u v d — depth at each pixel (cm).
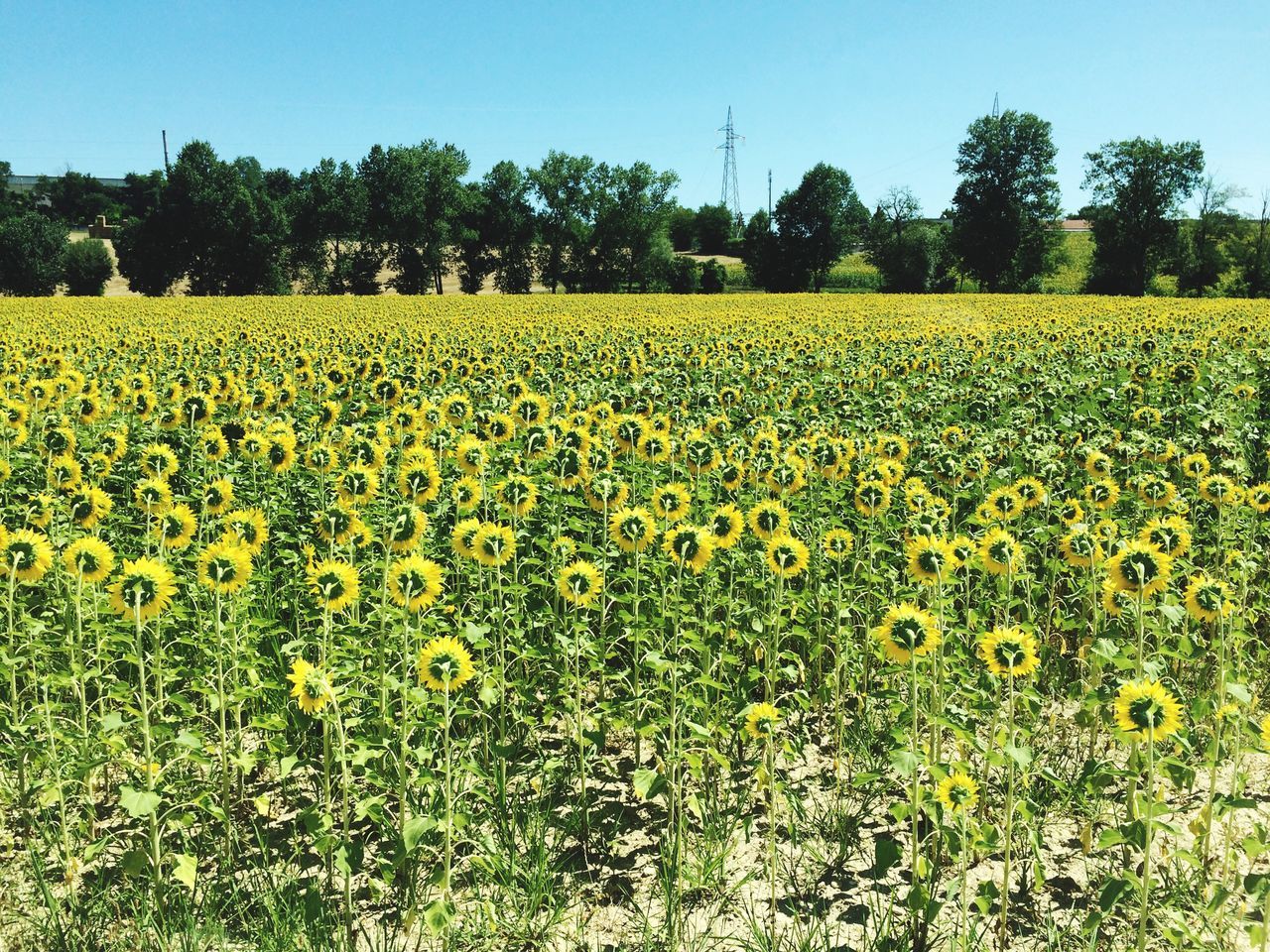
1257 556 654
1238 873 413
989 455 932
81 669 464
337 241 9275
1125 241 8638
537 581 563
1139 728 343
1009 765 385
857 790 504
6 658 476
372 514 665
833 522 673
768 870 438
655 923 401
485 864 402
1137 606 427
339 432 874
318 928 373
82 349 1909
